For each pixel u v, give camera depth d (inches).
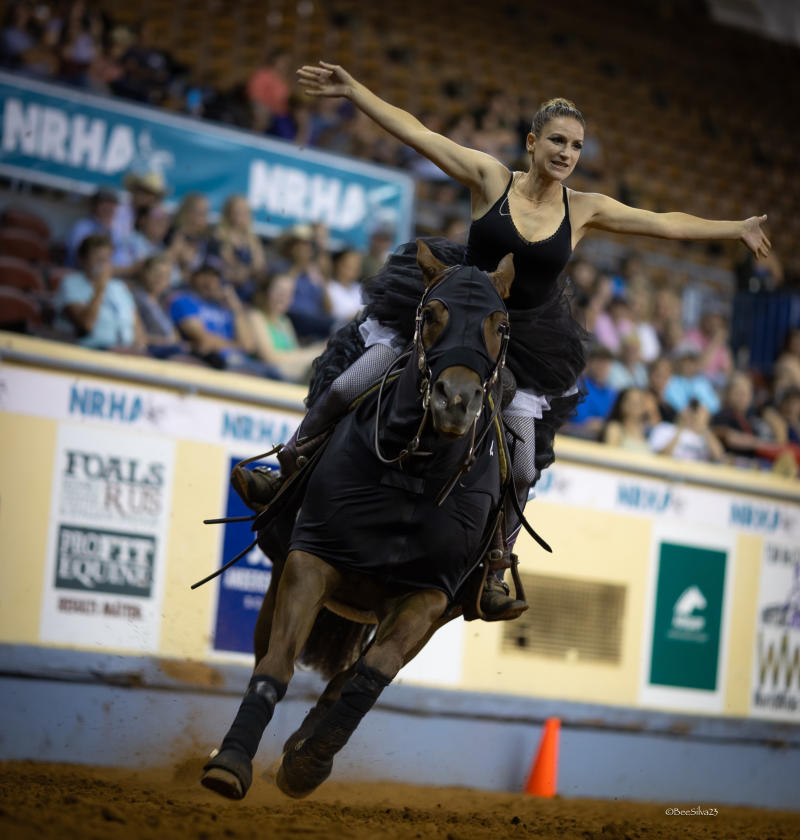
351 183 977.5
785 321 1320.1
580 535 874.8
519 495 489.1
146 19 1390.3
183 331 892.6
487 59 1696.6
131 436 709.3
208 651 727.7
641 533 906.7
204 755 700.7
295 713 743.7
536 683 848.3
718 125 1851.6
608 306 1207.6
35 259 864.9
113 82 1079.0
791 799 987.9
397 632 421.4
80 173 869.8
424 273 430.6
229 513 740.7
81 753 680.4
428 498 422.0
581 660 874.1
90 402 697.6
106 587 697.6
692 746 927.7
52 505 683.4
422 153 452.4
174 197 909.2
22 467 676.1
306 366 936.9
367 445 426.9
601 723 870.4
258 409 754.8
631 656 898.7
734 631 959.0
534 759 837.8
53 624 680.4
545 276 456.4
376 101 454.6
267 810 485.7
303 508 440.5
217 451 738.8
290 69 1275.8
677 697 924.0
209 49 1393.9
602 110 1733.5
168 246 906.7
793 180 1839.3
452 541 426.3
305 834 392.2
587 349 520.7
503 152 1363.2
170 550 719.1
